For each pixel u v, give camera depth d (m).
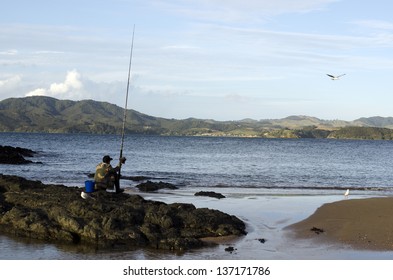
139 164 44.41
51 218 13.45
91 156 54.31
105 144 99.31
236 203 19.50
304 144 140.12
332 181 32.44
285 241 12.89
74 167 37.94
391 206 18.22
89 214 13.30
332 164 50.91
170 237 12.39
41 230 12.84
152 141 130.88
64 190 17.23
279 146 114.31
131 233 12.47
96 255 11.35
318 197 22.62
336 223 15.06
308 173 38.59
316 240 13.00
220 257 11.30
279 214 16.89
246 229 14.24
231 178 32.16
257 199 21.05
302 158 62.22
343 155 73.81
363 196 23.75
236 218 14.63
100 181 16.38
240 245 12.43
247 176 34.03
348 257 11.38
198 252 11.73
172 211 13.93
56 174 31.36
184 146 97.00
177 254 11.55
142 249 11.93
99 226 12.68
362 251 11.94
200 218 13.62
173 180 29.59
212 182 29.03
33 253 11.45
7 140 116.50
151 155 60.75
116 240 12.38
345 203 19.06
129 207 13.81
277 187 27.38
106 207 13.77
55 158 49.53
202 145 106.75
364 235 13.48
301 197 22.39
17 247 11.92
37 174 31.28
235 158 58.16
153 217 13.39
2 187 17.97
